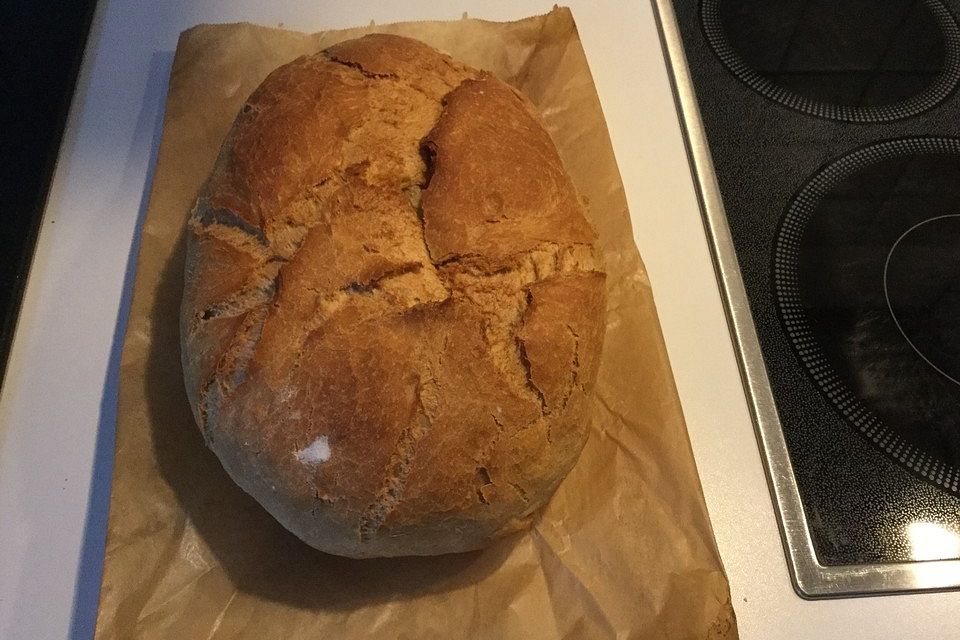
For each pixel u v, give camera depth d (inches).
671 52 19.5
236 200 13.1
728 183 17.8
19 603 13.2
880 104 18.9
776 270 16.7
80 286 16.0
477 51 18.4
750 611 13.7
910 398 15.4
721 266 16.7
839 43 19.8
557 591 13.5
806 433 15.0
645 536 13.7
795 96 19.0
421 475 11.8
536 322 12.6
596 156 17.3
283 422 11.8
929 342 15.9
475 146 13.3
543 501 13.3
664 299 16.6
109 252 16.4
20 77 17.8
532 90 18.2
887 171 18.0
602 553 13.6
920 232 17.1
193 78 17.3
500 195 13.1
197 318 13.0
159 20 19.3
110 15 19.2
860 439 15.0
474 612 13.3
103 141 17.6
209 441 12.8
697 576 13.2
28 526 13.8
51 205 16.8
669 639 12.8
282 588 13.3
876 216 17.4
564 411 12.7
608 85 19.2
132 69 18.6
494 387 12.1
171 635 12.7
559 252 13.3
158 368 14.7
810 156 18.2
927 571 13.9
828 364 15.7
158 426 14.2
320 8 19.6
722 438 15.2
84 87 18.2
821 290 16.5
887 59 19.6
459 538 12.6
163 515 13.6
